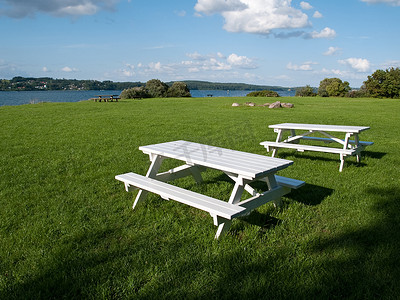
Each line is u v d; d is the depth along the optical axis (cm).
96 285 235
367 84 5444
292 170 554
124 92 4128
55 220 352
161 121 1347
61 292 230
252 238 302
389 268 248
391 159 640
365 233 308
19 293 227
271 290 224
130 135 965
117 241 303
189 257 268
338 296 219
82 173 547
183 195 325
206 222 341
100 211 377
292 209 369
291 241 296
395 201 393
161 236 312
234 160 350
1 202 412
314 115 1666
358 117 1559
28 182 497
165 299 219
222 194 432
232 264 256
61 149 754
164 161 643
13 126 1184
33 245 297
